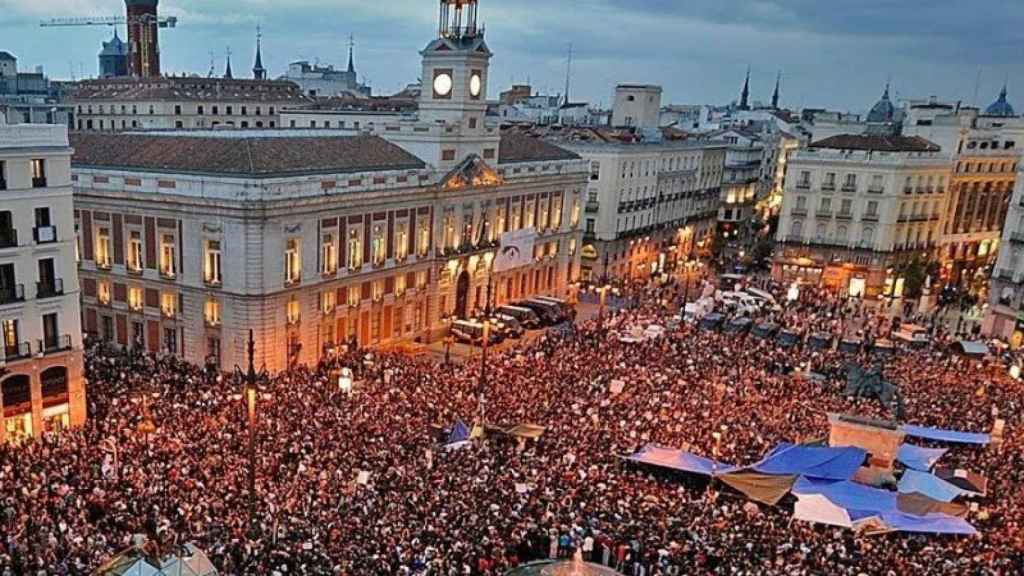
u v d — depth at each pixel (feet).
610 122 517.55
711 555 109.81
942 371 218.18
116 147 244.01
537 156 328.29
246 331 209.67
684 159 436.76
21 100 414.41
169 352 224.74
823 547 116.16
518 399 173.99
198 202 207.31
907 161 356.59
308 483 122.52
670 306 312.71
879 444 151.53
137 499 114.21
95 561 97.50
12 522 106.83
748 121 649.61
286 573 97.40
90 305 237.04
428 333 271.69
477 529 111.34
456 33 271.08
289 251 216.54
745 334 248.93
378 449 139.03
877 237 363.35
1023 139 419.74
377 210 243.60
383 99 533.14
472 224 285.43
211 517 111.55
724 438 156.76
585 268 382.01
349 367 200.34
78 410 173.47
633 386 184.34
